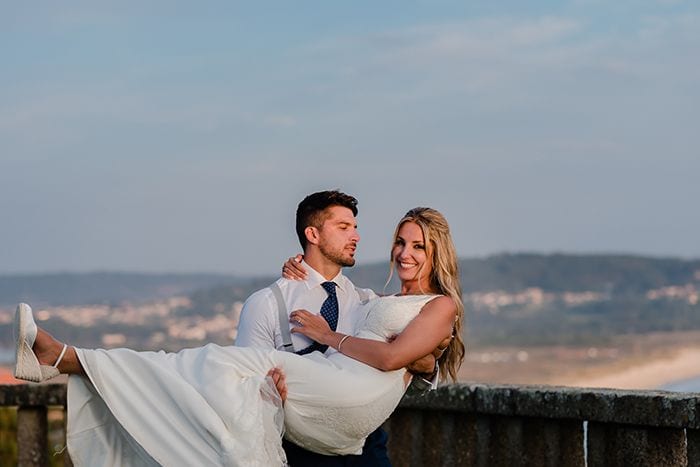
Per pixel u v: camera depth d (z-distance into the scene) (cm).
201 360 520
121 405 512
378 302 550
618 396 555
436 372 562
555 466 595
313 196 575
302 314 551
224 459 491
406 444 670
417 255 558
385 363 526
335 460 541
